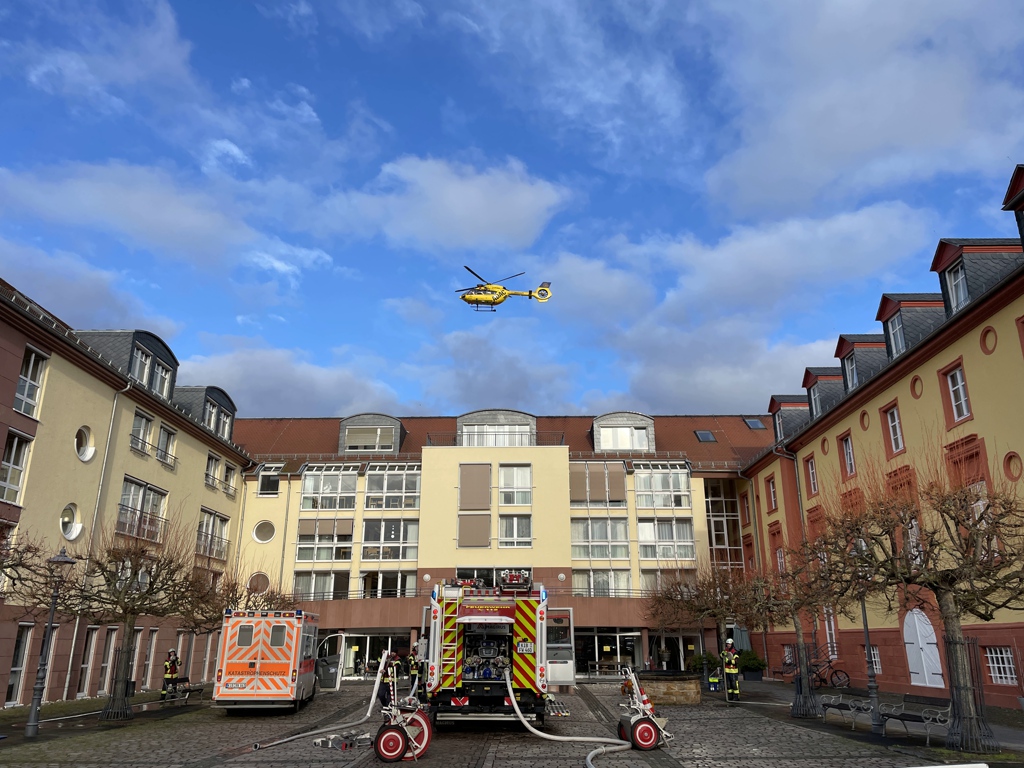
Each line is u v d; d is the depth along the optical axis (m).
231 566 40.56
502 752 13.87
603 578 41.44
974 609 14.11
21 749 14.15
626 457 44.81
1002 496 15.64
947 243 22.94
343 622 38.38
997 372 20.48
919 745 14.19
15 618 22.97
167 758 13.14
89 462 27.17
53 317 26.81
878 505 17.03
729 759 12.98
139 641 30.80
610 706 23.39
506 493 41.91
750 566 41.72
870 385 27.05
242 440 48.62
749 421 51.50
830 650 31.28
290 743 15.12
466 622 16.80
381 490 42.84
